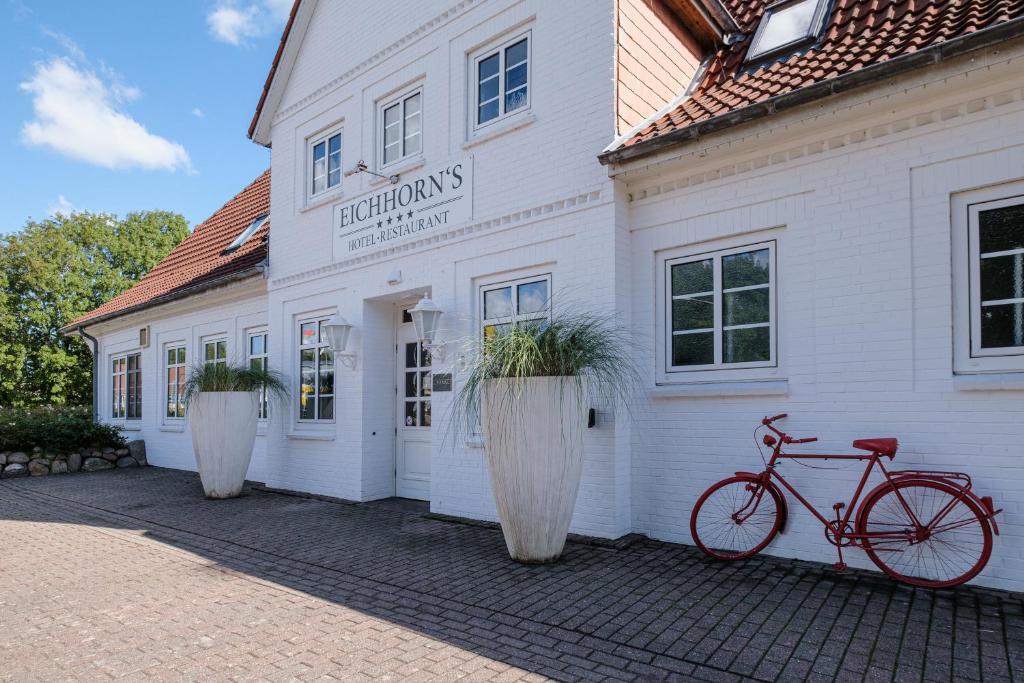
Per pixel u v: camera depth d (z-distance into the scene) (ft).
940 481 16.35
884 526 17.90
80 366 96.58
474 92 28.25
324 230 34.86
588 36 24.04
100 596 17.84
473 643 14.05
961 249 17.42
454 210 28.14
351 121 33.86
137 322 53.88
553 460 19.56
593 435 22.66
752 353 20.94
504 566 19.75
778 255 20.40
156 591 18.20
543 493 19.53
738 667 12.62
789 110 18.72
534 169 25.36
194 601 17.28
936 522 16.66
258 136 39.73
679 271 22.66
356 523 26.55
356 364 32.27
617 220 23.06
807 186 19.81
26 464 45.19
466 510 26.84
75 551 22.97
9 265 92.02
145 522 27.99
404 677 12.50
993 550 16.48
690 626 14.62
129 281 109.09
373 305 32.53
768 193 20.54
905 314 17.99
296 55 37.47
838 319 19.06
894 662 12.66
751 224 20.83
